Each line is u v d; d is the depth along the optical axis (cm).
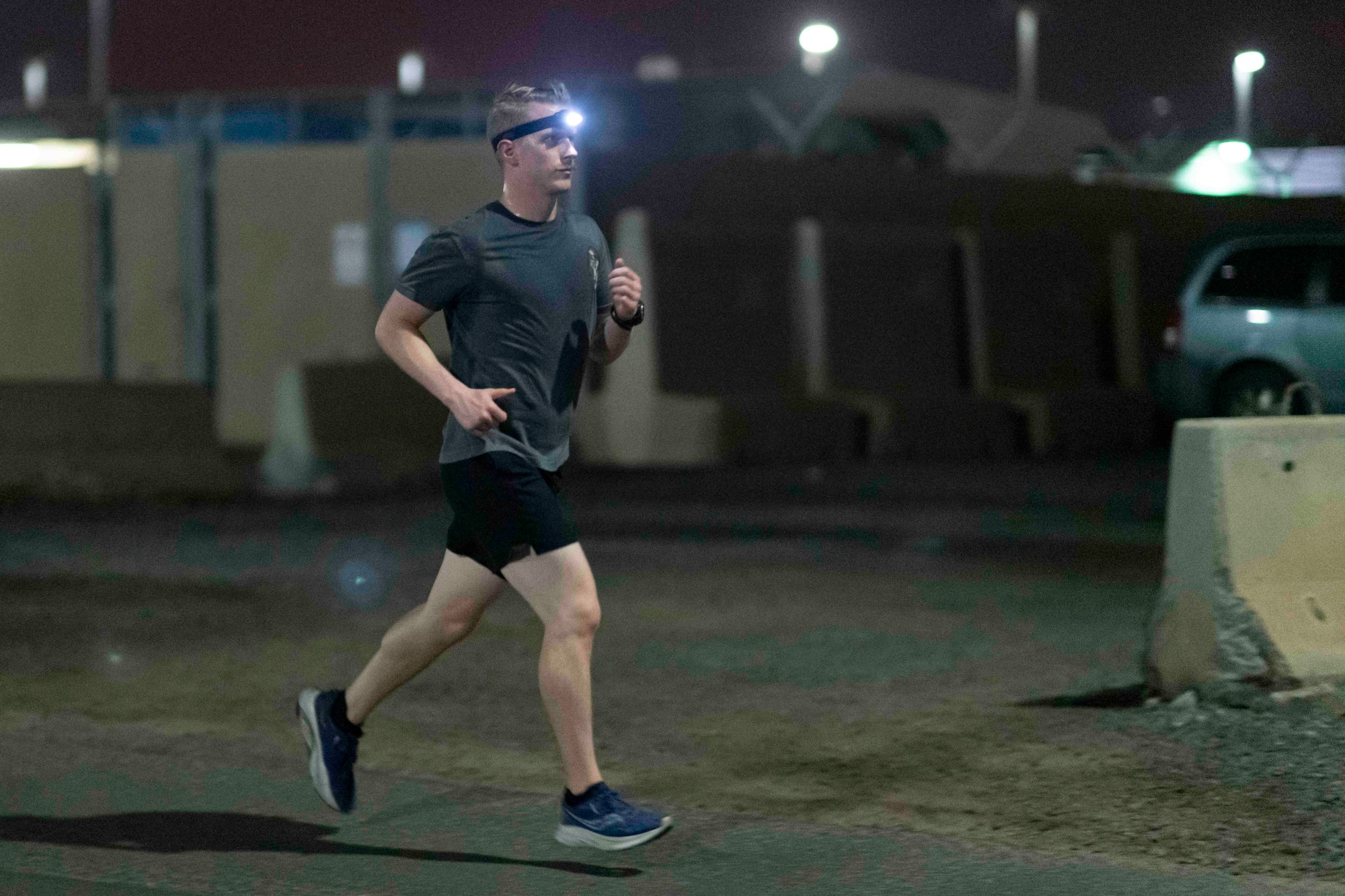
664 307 2766
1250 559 851
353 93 3194
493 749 847
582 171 2950
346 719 662
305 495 2173
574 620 620
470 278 614
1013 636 1138
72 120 3353
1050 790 736
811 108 3616
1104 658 1049
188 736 863
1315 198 3972
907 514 1914
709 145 3588
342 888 619
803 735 857
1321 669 839
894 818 707
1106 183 3838
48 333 3247
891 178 3366
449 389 602
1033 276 3238
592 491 2194
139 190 3219
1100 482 2322
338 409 2330
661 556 1553
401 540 1680
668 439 2694
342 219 3177
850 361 2983
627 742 848
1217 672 841
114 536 1719
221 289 3216
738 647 1105
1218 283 2255
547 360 621
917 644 1111
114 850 667
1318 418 889
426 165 3181
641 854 657
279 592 1348
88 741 853
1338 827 670
